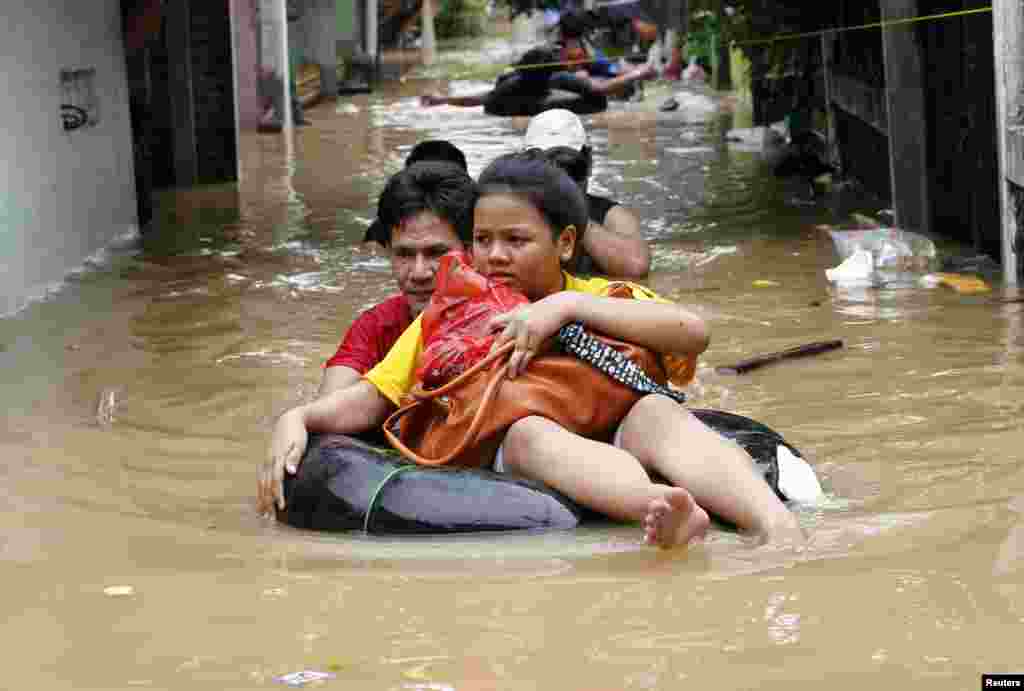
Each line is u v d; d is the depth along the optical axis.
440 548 4.92
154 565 4.83
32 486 5.95
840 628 3.99
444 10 48.72
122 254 12.21
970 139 11.05
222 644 4.01
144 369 8.20
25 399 7.50
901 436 6.42
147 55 16.50
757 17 17.97
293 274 11.18
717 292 10.01
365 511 5.18
